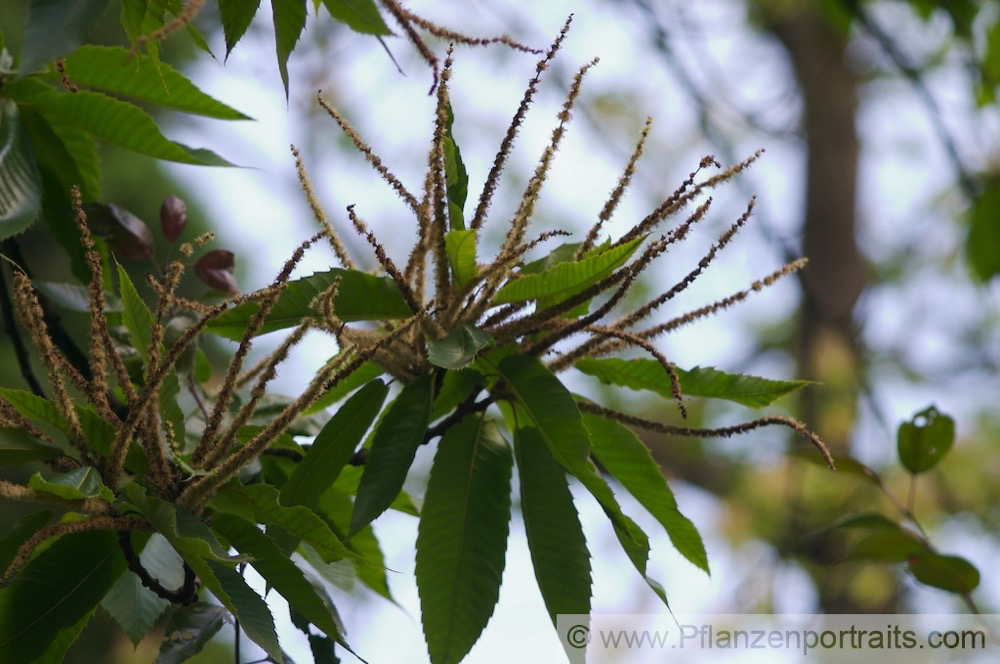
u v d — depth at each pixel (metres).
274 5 1.51
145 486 1.50
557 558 1.52
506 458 1.56
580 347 1.58
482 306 1.56
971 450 3.39
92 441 1.50
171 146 1.71
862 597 3.18
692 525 1.60
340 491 1.69
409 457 1.53
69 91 1.69
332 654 1.59
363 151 1.55
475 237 1.54
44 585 1.51
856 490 3.34
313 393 1.48
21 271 1.49
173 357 1.47
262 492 1.51
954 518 3.28
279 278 1.48
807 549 3.30
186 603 1.54
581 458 1.52
